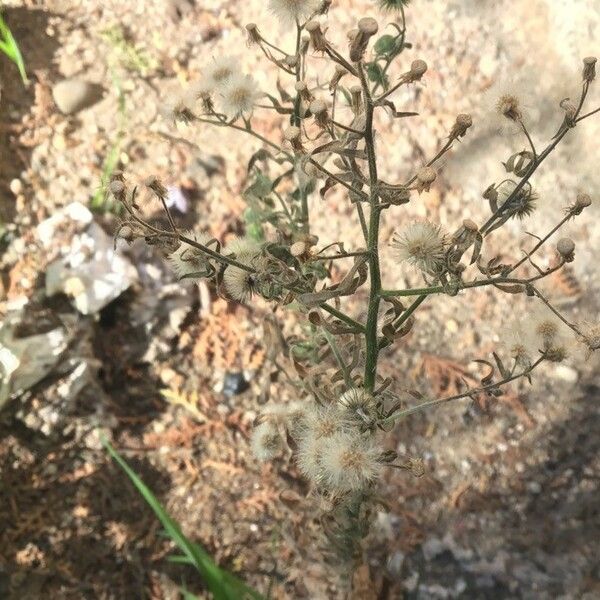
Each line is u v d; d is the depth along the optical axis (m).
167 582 0.28
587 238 0.32
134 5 0.38
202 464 0.29
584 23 0.34
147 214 0.33
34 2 0.37
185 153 0.34
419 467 0.17
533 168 0.16
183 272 0.17
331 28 0.36
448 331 0.32
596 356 0.31
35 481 0.29
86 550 0.28
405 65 0.35
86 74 0.36
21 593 0.27
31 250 0.32
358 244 0.32
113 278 0.31
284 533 0.28
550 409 0.30
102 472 0.29
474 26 0.36
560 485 0.29
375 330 0.18
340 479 0.17
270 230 0.31
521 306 0.32
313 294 0.15
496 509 0.28
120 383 0.31
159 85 0.36
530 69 0.35
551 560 0.27
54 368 0.30
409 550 0.28
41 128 0.35
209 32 0.37
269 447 0.21
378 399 0.18
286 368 0.30
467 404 0.30
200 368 0.31
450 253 0.15
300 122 0.20
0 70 0.35
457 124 0.15
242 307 0.32
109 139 0.35
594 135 0.33
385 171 0.34
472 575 0.27
